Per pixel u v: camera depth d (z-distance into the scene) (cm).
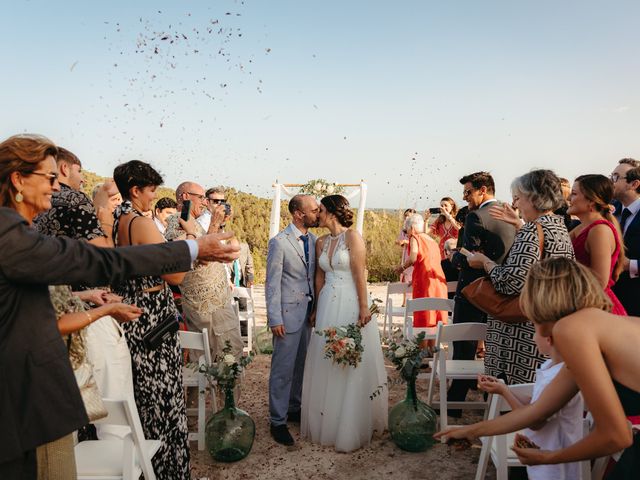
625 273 431
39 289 173
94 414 227
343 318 414
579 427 236
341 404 410
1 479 165
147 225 296
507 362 339
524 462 197
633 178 443
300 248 434
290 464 387
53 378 170
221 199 604
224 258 203
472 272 481
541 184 324
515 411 216
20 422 163
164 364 306
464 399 471
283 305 430
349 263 418
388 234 1523
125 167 302
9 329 164
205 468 381
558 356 228
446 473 371
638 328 179
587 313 183
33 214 190
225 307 467
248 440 394
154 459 303
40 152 182
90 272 172
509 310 323
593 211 363
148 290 302
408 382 406
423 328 591
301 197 437
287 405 436
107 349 288
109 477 257
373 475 369
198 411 416
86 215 279
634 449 200
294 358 433
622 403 194
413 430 398
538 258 316
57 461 193
